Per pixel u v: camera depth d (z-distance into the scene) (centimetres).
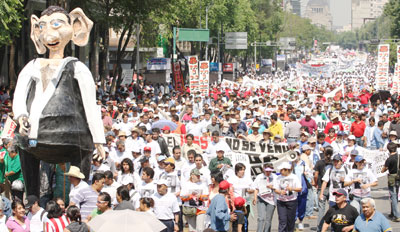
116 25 3803
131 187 1493
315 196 1869
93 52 4456
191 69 4012
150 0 3753
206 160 1878
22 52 4028
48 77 1193
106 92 4297
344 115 2842
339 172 1560
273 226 1708
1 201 1195
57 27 1203
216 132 1939
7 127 1644
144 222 1009
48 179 1390
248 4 10656
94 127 1220
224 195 1329
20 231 1204
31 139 1173
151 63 6366
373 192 2167
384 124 2642
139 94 4431
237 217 1377
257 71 13362
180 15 6262
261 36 13112
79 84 1207
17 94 1189
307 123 2569
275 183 1490
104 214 1024
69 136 1191
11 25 2697
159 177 1527
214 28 8106
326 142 1998
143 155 1728
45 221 1145
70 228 1070
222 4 7488
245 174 1535
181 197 1462
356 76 10506
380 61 5356
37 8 4097
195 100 3278
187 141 1947
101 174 1307
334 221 1315
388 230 1238
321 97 3928
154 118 2434
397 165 1745
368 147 2647
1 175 1614
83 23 1243
